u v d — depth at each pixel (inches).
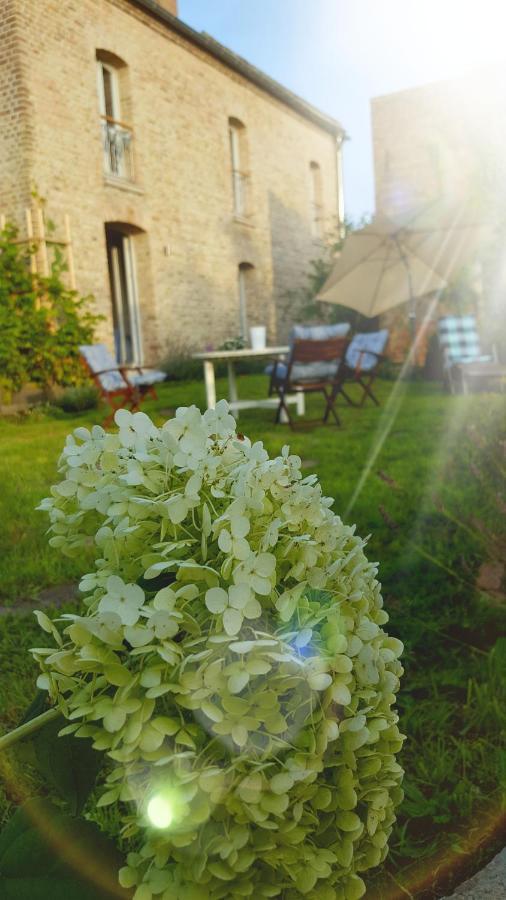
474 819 57.9
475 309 423.5
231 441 44.4
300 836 34.1
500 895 49.2
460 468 169.8
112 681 34.2
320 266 637.9
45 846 38.7
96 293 437.4
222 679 33.5
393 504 149.4
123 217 468.1
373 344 364.2
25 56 386.0
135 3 469.1
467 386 385.1
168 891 34.3
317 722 35.9
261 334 308.8
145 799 33.3
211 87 564.4
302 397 335.0
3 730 69.2
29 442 264.1
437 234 329.1
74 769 41.7
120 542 40.3
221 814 33.8
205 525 37.0
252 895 34.8
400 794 42.1
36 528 142.9
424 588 103.0
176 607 36.3
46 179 400.5
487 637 90.4
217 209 575.8
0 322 367.9
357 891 38.3
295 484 40.2
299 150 706.8
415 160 577.0
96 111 439.2
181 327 532.4
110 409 355.3
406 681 80.3
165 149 511.2
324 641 38.2
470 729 70.5
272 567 36.0
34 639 91.3
